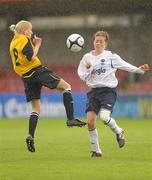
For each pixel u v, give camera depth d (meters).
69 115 38.34
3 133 64.62
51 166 34.62
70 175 31.09
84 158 38.62
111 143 49.88
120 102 93.19
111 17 101.00
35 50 38.25
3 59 105.00
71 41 39.53
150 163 35.69
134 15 100.12
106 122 37.72
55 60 111.06
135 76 106.00
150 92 94.19
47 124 80.50
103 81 38.12
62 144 49.81
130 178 30.02
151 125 76.94
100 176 30.69
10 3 93.75
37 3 93.56
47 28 105.06
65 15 98.38
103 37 38.47
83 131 67.12
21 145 48.91
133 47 102.25
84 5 96.56
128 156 39.53
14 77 106.62
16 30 38.78
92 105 38.19
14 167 34.41
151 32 100.69
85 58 38.66
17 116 95.44
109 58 38.34
